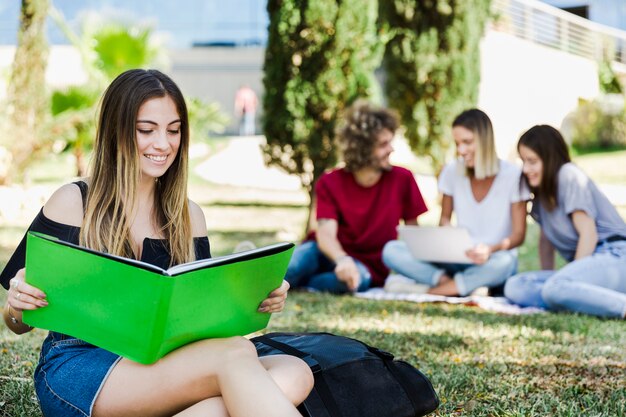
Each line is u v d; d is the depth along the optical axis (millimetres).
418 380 2246
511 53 13320
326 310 4438
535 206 4820
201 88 18953
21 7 9812
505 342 3613
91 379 1984
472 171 4980
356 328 3939
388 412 2111
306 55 7203
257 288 2043
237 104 18000
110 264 1805
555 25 14484
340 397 2062
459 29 8102
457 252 4730
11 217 9195
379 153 5008
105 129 2166
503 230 4941
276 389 1834
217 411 1867
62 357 2066
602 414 2568
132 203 2160
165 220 2262
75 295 1891
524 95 13523
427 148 8273
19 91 9805
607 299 4238
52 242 1854
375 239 5180
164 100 2158
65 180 12094
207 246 2404
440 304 4754
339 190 5172
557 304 4406
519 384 2930
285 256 2082
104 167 2170
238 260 1936
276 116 7363
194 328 1916
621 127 15195
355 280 4863
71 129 10008
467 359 3303
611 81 14914
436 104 8172
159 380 1913
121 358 1989
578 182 4535
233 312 2006
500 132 13211
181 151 2260
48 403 2041
